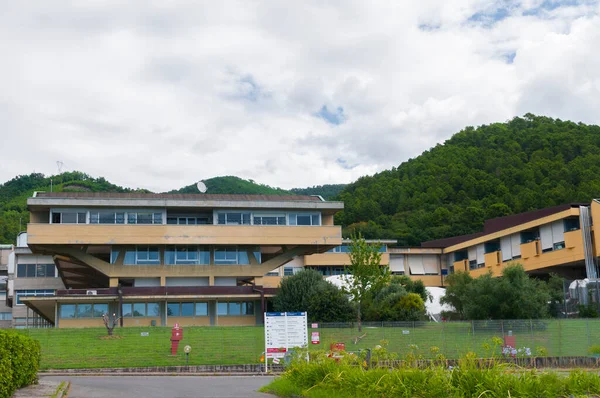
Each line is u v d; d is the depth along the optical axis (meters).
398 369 17.47
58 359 37.00
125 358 37.53
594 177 127.00
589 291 64.06
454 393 15.18
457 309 66.44
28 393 17.98
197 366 35.72
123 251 62.47
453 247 98.31
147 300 60.00
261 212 65.31
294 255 65.88
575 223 74.25
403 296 58.94
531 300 54.97
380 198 151.12
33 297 57.22
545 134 156.38
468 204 137.50
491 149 156.38
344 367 19.84
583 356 37.53
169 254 63.12
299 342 31.92
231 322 62.06
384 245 98.00
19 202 179.38
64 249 61.81
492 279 57.50
